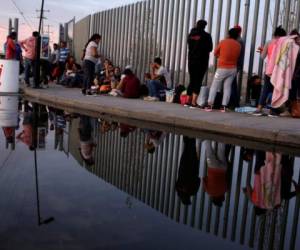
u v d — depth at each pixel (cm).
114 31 1555
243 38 948
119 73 1325
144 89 1197
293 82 777
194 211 253
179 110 809
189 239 198
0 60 1240
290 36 770
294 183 350
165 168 392
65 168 344
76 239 185
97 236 191
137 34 1384
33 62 1380
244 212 263
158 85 1104
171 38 1184
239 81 933
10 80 1250
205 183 339
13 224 200
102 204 244
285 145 541
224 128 619
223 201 287
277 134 548
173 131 655
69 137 538
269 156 469
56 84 1728
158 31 1253
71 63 1638
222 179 356
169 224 217
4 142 464
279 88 764
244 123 631
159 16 1254
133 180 328
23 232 191
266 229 230
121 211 233
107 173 341
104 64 1393
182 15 1129
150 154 460
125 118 799
